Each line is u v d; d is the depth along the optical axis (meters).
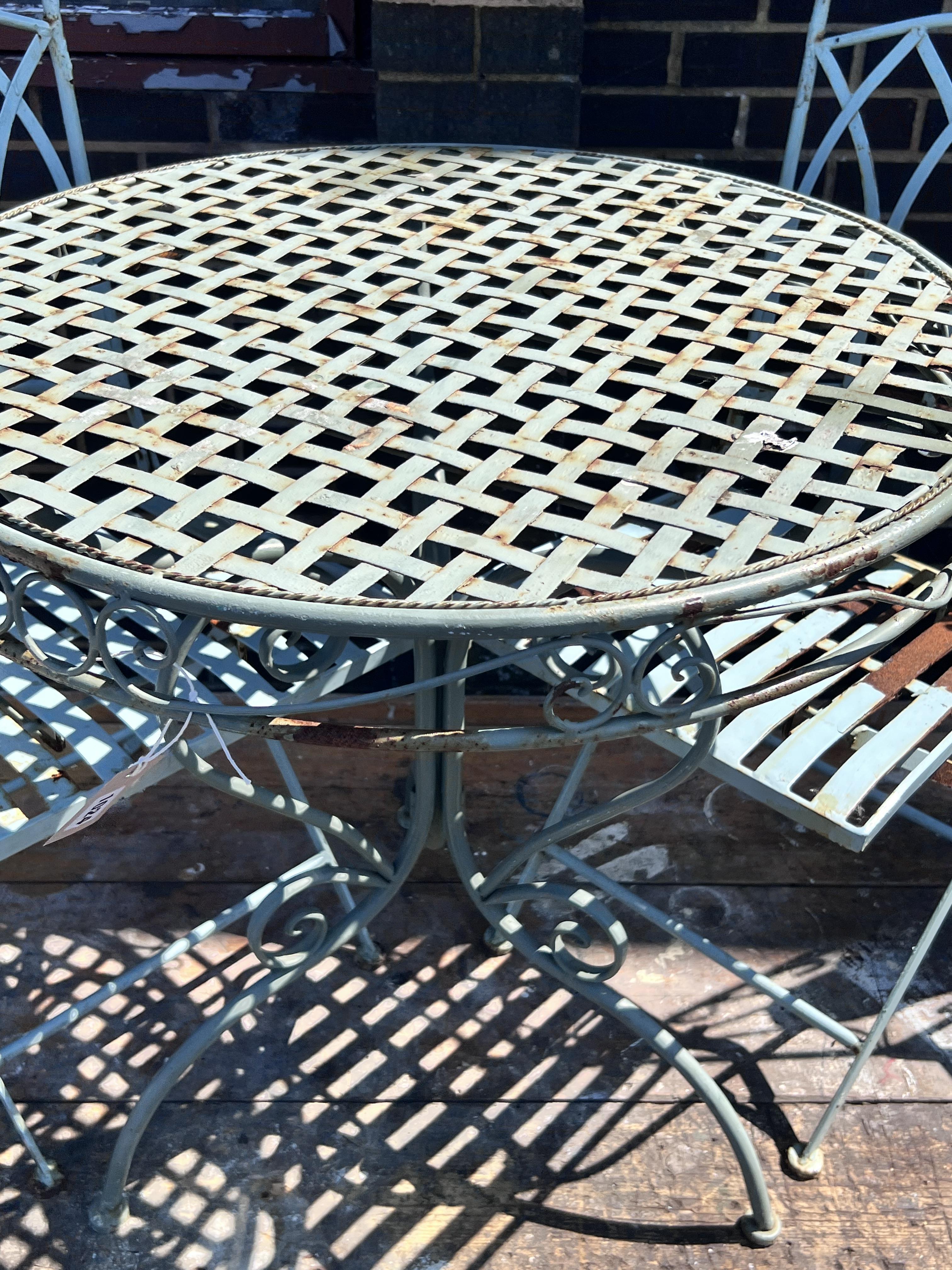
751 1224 1.38
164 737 1.12
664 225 1.54
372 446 1.08
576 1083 1.55
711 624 1.05
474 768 2.07
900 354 1.25
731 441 1.10
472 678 2.25
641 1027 1.35
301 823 1.94
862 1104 1.53
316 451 1.07
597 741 1.07
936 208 2.15
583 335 1.26
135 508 1.43
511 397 1.16
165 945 1.73
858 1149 1.47
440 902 1.81
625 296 1.35
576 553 0.97
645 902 1.44
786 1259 1.36
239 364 1.20
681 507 1.02
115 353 1.22
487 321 1.28
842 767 1.24
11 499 1.24
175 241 1.46
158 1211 1.40
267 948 1.72
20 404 1.13
